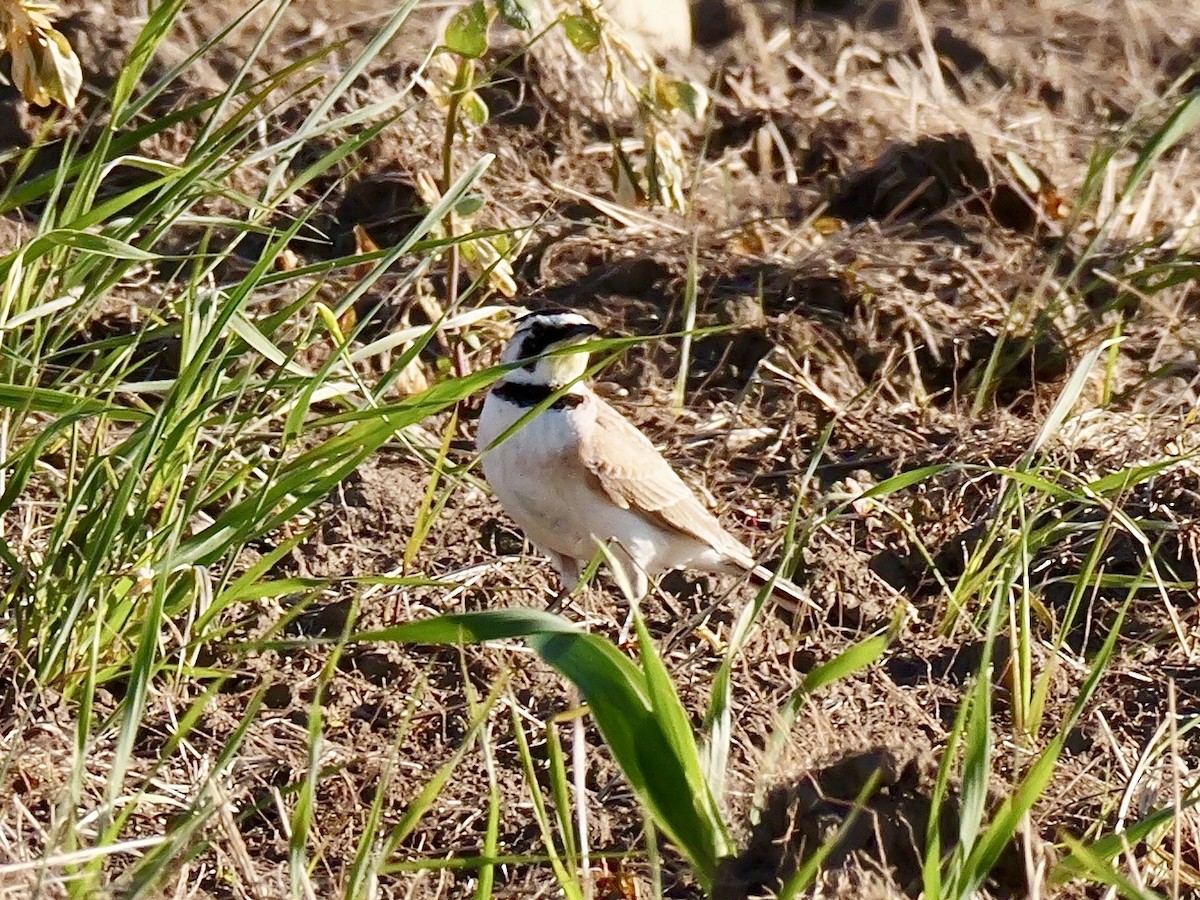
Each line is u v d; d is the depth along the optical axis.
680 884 6.05
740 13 14.47
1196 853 6.09
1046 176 11.83
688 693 7.26
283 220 10.44
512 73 11.93
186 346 6.76
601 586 8.31
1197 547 8.28
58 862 5.03
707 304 10.29
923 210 11.58
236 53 11.66
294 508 6.59
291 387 7.37
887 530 8.65
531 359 6.50
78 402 6.53
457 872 6.12
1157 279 10.84
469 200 8.82
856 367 10.08
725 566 8.07
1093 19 15.34
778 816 5.56
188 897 5.71
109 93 9.15
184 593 6.68
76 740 5.64
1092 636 7.83
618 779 6.65
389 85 11.54
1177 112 9.27
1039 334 9.79
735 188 11.81
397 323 9.84
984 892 5.64
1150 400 9.76
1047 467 8.23
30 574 6.81
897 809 5.55
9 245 9.71
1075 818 6.34
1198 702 7.23
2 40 7.62
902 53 14.19
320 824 6.29
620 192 10.34
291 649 7.27
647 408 9.62
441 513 8.44
